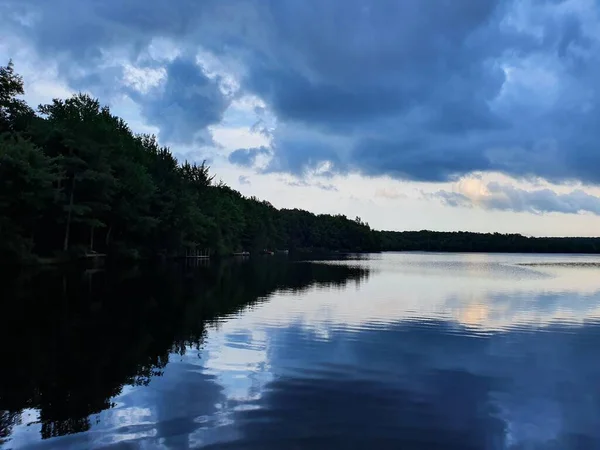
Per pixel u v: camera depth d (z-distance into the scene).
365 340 15.38
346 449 7.38
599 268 77.56
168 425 8.18
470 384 10.83
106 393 9.75
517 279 46.97
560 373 11.82
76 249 48.91
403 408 9.23
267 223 130.62
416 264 86.38
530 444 7.78
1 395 9.55
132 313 19.12
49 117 60.31
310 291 30.19
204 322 17.84
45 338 14.39
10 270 37.12
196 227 69.31
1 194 37.16
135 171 57.41
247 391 10.05
